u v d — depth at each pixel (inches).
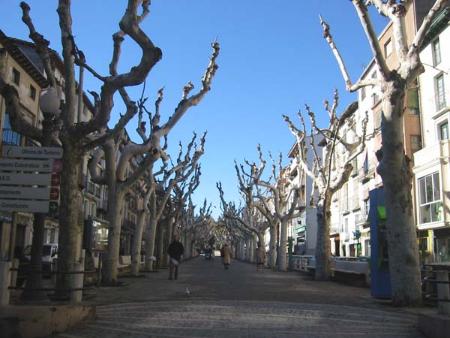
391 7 507.5
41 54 494.0
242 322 382.0
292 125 1114.1
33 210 392.8
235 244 3791.8
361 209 1754.4
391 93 492.4
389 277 550.9
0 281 346.9
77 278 404.8
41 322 316.5
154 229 1226.0
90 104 1545.3
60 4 471.2
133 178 742.5
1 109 1115.3
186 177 1275.8
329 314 428.8
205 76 743.7
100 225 690.2
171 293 596.4
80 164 485.7
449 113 1166.3
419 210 1238.9
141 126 895.7
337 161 1771.7
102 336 319.9
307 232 2359.7
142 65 432.1
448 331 303.0
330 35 578.9
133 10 421.7
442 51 1204.5
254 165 1633.9
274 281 903.7
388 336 335.0
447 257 1140.5
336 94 995.9
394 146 493.7
